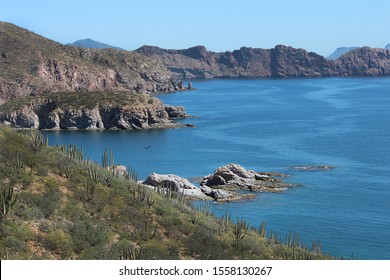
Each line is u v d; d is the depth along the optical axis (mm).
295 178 109500
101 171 48125
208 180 103938
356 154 138250
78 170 44594
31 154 42844
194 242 37781
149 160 135375
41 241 30875
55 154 46094
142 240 36031
